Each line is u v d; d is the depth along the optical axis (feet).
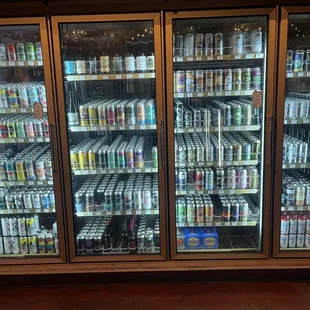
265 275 8.28
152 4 7.04
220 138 8.36
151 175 9.62
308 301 7.68
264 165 7.78
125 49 8.22
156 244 8.55
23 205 8.56
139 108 8.00
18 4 7.07
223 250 8.38
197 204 8.50
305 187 8.24
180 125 8.20
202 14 7.08
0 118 8.71
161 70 7.33
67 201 8.03
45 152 9.20
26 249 8.72
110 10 7.09
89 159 8.27
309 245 8.41
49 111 7.55
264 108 7.59
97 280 8.42
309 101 7.94
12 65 7.75
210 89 8.02
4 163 8.41
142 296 8.00
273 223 8.02
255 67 7.98
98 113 8.08
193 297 7.91
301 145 8.10
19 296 8.11
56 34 7.22
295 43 7.91
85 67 7.95
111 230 9.08
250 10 7.05
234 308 7.54
